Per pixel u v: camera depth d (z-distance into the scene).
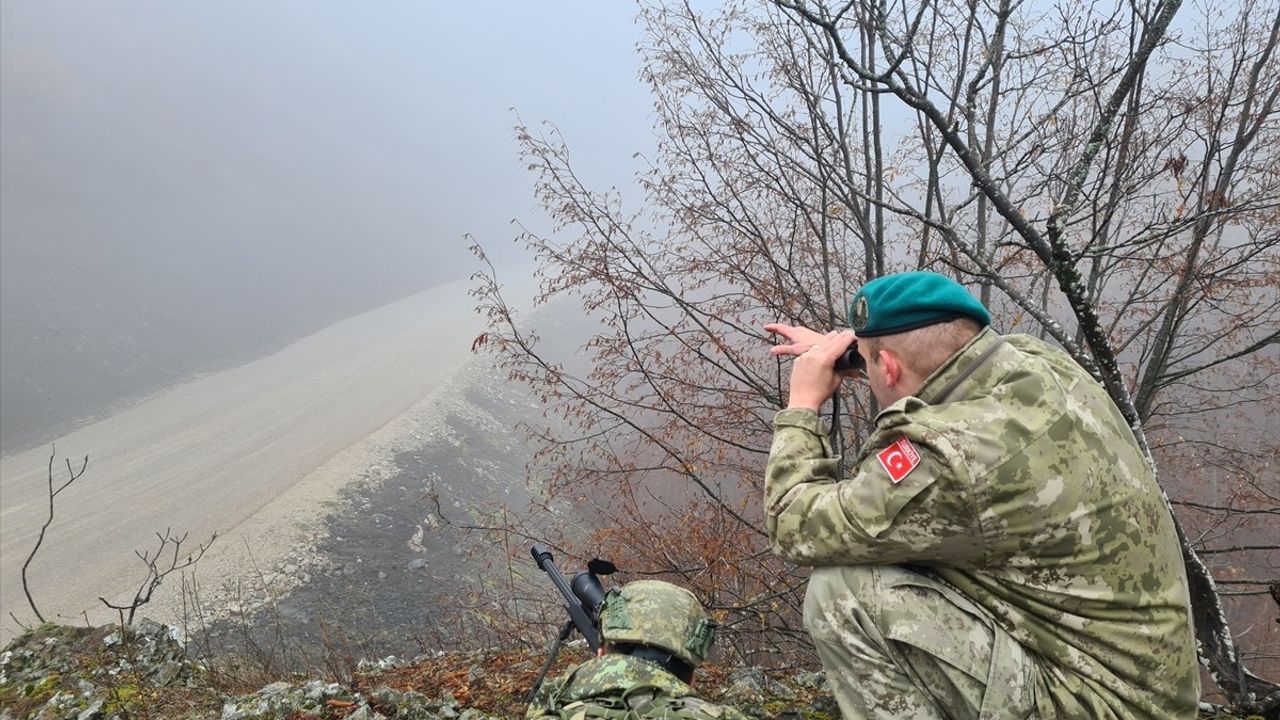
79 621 11.13
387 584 13.16
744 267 6.32
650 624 1.66
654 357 6.48
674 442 6.63
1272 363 6.79
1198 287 4.65
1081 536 1.31
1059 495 1.30
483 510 16.52
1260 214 4.35
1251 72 4.43
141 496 15.75
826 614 1.55
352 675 4.28
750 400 6.55
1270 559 9.55
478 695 3.56
